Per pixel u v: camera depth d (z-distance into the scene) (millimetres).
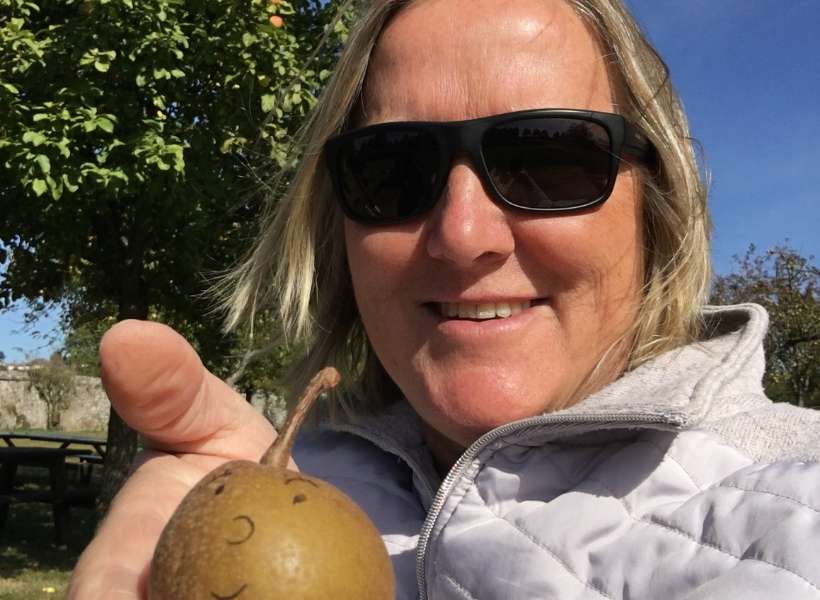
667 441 300
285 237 469
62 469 1846
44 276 1911
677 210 362
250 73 1308
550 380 333
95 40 1253
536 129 328
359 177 360
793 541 236
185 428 257
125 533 224
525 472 317
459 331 332
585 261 330
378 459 416
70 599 206
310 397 217
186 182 1382
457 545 306
